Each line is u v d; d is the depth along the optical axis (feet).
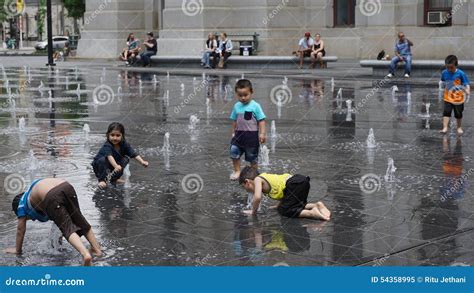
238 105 34.22
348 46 127.75
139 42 136.77
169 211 28.63
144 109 64.75
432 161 38.99
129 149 33.94
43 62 150.30
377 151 42.32
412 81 90.22
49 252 23.48
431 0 115.34
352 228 26.11
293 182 27.45
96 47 151.94
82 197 30.83
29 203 22.84
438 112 60.70
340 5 129.59
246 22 125.59
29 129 52.03
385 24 118.21
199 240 24.77
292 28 127.54
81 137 47.98
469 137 47.42
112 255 23.25
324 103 68.18
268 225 26.53
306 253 23.31
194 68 119.44
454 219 27.32
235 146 34.35
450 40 110.22
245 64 114.83
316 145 44.52
